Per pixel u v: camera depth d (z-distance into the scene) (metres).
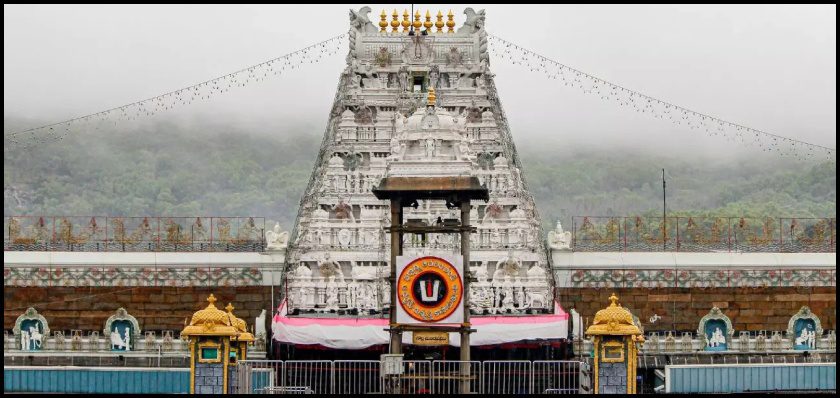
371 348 99.62
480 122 118.12
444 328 73.31
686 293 119.12
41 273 116.25
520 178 116.81
